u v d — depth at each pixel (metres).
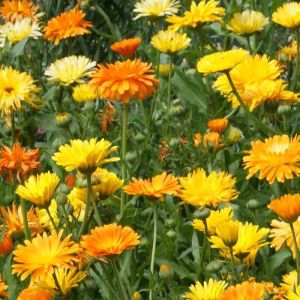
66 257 2.26
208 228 2.74
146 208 3.37
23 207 2.82
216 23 4.70
